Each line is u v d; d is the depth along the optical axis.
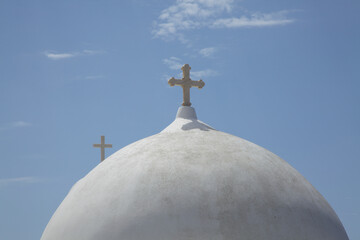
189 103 16.31
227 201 12.76
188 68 16.45
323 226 13.69
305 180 14.89
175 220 12.47
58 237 13.62
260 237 12.49
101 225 12.97
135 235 12.52
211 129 15.69
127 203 13.00
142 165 13.73
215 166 13.43
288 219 13.00
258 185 13.27
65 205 14.48
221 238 12.31
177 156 13.77
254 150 14.62
